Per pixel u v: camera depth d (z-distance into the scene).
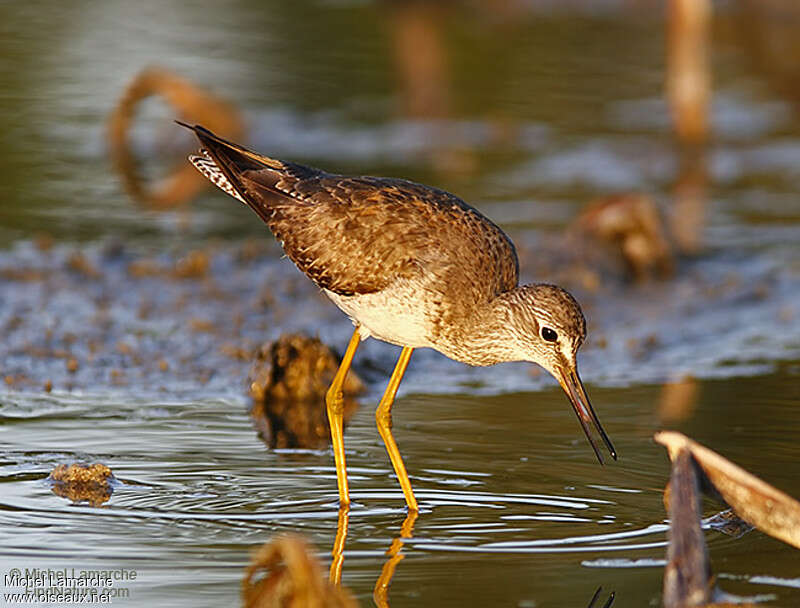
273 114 24.05
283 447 11.94
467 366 14.98
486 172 21.72
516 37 30.62
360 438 12.30
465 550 9.48
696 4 23.23
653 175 22.08
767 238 19.36
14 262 16.88
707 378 14.23
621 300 16.89
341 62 27.67
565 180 21.55
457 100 25.70
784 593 8.70
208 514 10.08
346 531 9.84
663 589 8.78
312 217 11.62
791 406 13.12
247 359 14.50
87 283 16.42
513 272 11.59
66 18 30.16
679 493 8.96
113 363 14.19
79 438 11.90
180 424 12.51
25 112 23.69
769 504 9.14
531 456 11.64
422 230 11.32
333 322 15.72
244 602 8.47
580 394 11.13
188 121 22.53
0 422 12.28
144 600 8.49
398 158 21.97
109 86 25.25
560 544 9.60
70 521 9.82
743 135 24.62
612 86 27.05
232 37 29.12
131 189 20.55
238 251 17.78
